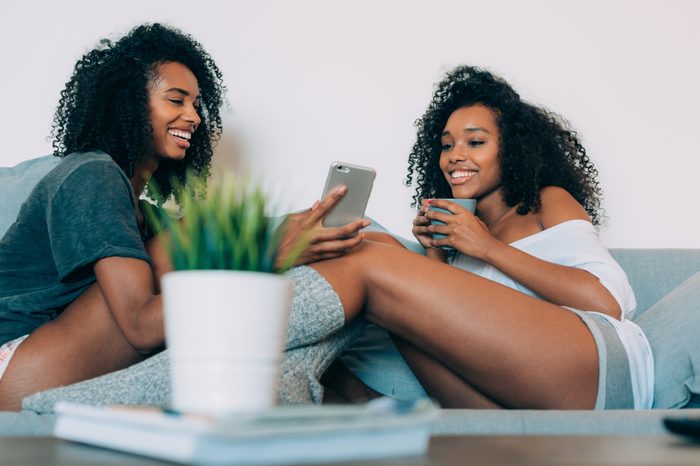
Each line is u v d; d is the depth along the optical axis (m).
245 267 0.73
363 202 1.51
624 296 1.73
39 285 1.56
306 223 1.43
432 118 2.17
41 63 2.31
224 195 0.75
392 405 0.71
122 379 1.18
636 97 2.38
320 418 0.66
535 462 0.67
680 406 1.49
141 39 1.92
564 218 1.87
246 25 2.36
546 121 2.06
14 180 1.89
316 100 2.36
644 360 1.53
